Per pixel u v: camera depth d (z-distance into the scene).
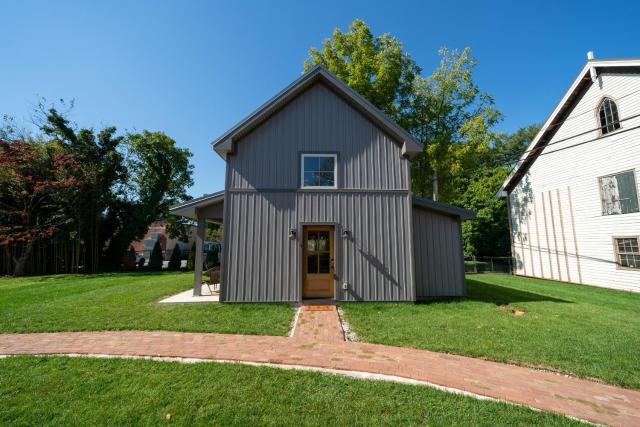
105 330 5.28
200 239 8.54
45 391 3.06
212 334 5.12
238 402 2.88
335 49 16.19
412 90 17.31
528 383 3.42
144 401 2.88
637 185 10.52
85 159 18.88
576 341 4.71
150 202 22.08
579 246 12.48
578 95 12.68
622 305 7.80
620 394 3.22
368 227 7.91
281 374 3.51
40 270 17.86
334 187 7.99
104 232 21.11
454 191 19.27
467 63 17.56
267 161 7.97
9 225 16.61
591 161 12.09
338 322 5.87
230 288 7.43
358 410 2.77
